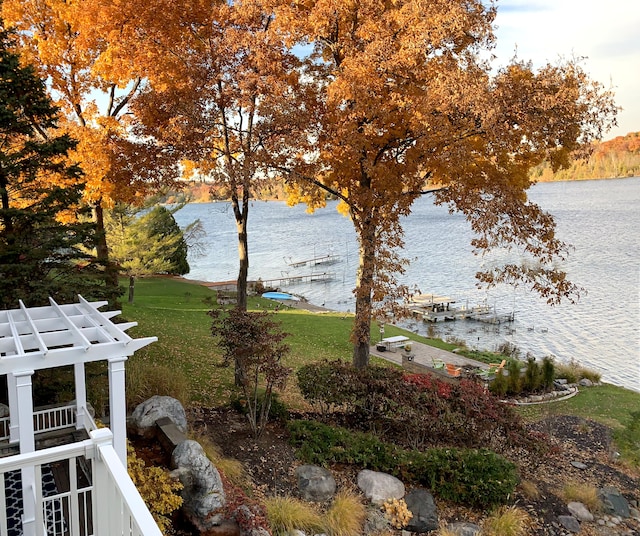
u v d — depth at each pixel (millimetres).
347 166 11875
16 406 6863
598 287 38344
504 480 8508
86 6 11531
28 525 4430
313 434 9508
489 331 29344
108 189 12133
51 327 7293
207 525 6492
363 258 13023
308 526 7215
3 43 9781
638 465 11266
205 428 9672
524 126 10281
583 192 136875
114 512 3104
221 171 11562
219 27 11492
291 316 27156
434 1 9711
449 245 66812
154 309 23312
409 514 7785
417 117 10078
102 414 8805
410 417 10055
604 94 10375
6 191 9016
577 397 16891
